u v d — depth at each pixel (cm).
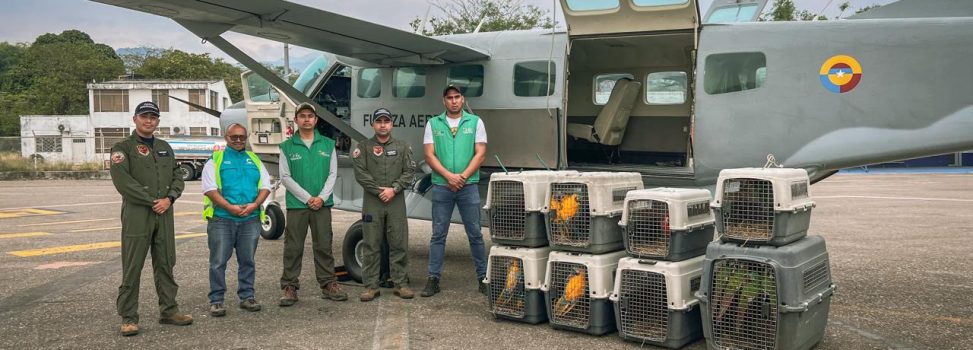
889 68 593
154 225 504
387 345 469
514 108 698
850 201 1591
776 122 619
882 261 783
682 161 797
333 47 700
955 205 1462
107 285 672
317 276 605
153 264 517
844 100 603
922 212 1327
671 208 455
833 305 574
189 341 482
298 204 581
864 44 600
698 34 645
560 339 484
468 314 555
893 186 2105
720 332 433
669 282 449
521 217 527
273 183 965
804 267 415
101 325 525
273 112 864
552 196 510
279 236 974
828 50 607
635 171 691
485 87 719
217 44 618
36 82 5641
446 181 605
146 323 530
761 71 624
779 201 413
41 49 5847
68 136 3691
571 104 839
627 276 471
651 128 807
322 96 856
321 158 591
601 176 496
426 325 521
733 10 722
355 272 688
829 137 607
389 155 599
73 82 5191
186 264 789
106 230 1116
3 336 495
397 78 781
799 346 419
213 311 547
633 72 804
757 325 419
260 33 644
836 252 850
